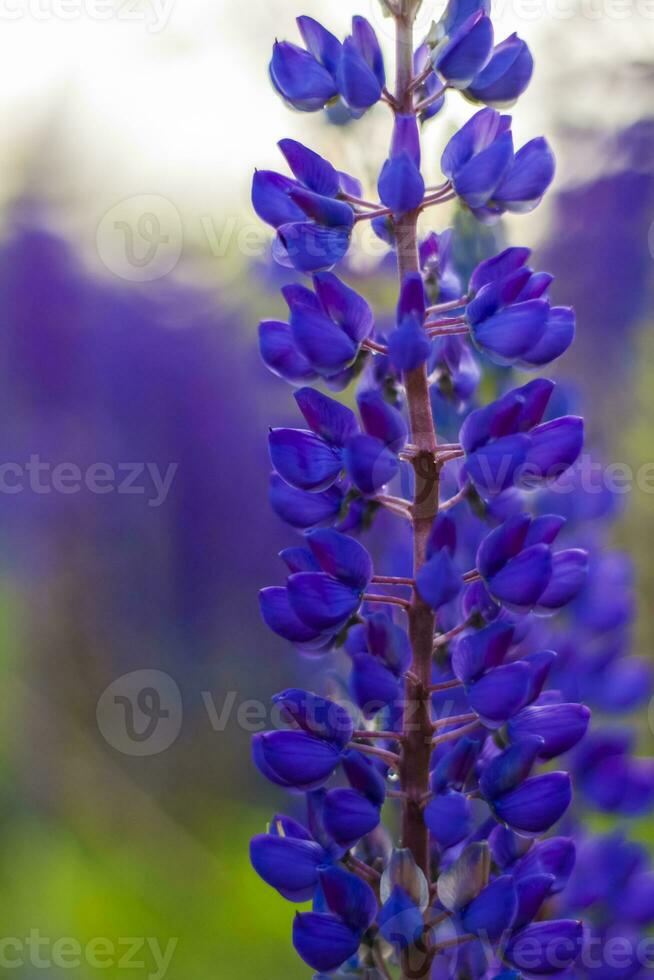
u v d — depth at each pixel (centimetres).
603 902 54
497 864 52
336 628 51
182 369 104
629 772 54
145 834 81
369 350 52
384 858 52
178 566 97
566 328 51
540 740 50
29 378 102
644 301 72
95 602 93
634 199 77
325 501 51
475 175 51
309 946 50
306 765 50
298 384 52
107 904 77
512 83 52
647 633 63
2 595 91
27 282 104
